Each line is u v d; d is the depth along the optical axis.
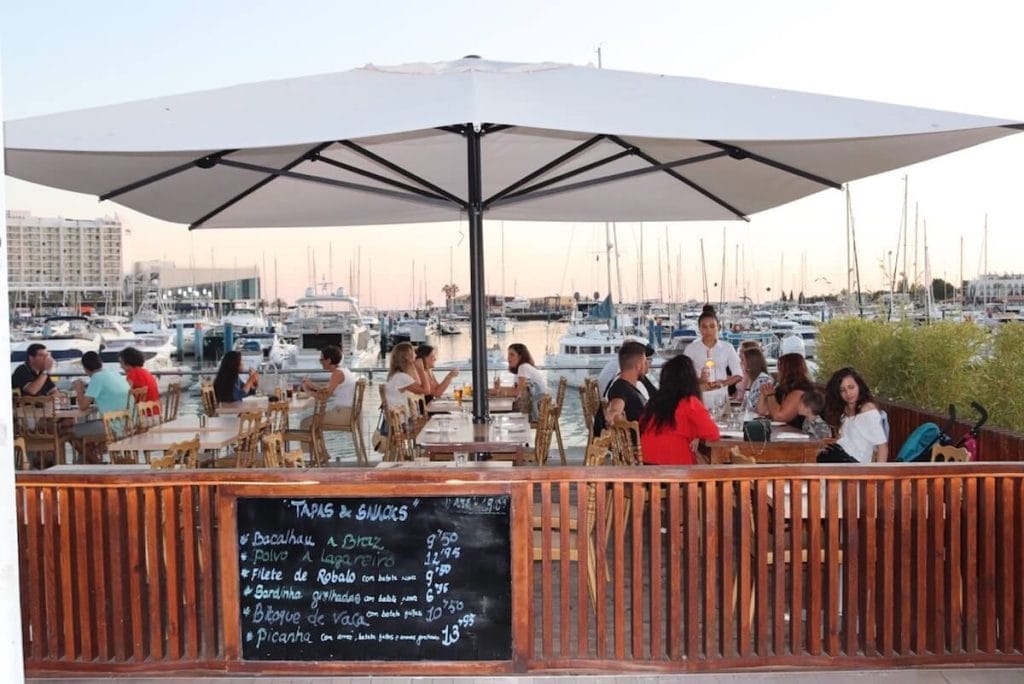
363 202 7.82
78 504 4.24
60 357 35.78
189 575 4.25
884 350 9.50
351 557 4.20
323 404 9.74
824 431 6.45
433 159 6.88
